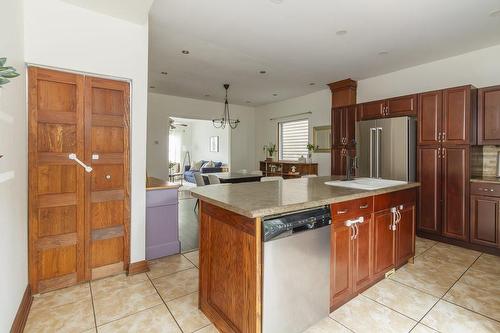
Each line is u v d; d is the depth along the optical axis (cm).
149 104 638
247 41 338
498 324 178
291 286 154
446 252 312
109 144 240
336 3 252
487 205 310
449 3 249
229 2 252
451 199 339
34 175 208
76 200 226
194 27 301
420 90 417
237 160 776
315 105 607
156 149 651
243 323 150
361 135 424
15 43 175
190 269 264
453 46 346
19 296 180
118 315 187
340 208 188
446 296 213
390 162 386
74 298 208
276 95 641
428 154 360
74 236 227
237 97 670
